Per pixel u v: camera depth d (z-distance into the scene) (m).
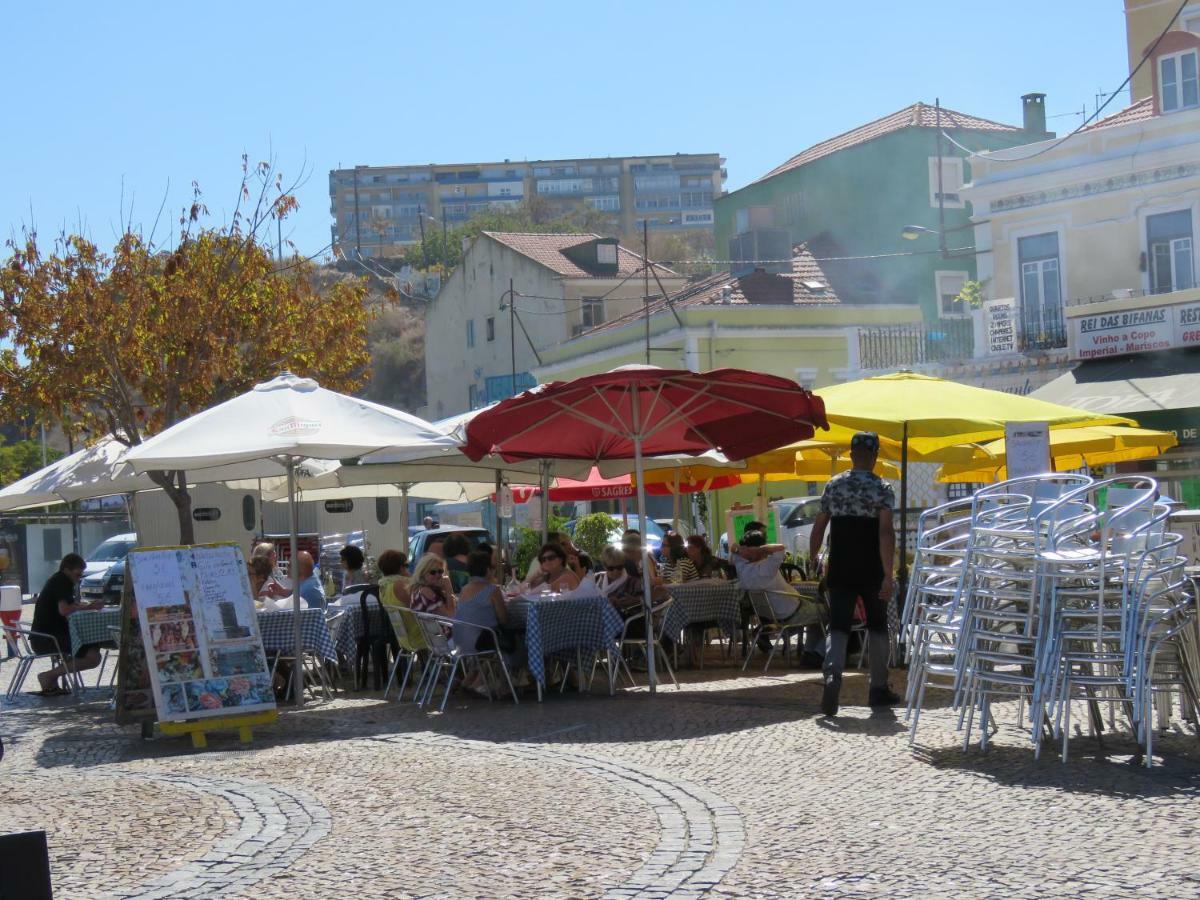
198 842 7.51
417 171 184.12
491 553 13.35
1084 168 27.89
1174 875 5.87
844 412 13.67
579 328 53.22
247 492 30.50
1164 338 24.36
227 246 24.00
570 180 184.00
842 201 48.50
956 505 10.05
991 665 9.48
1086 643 9.27
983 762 8.68
